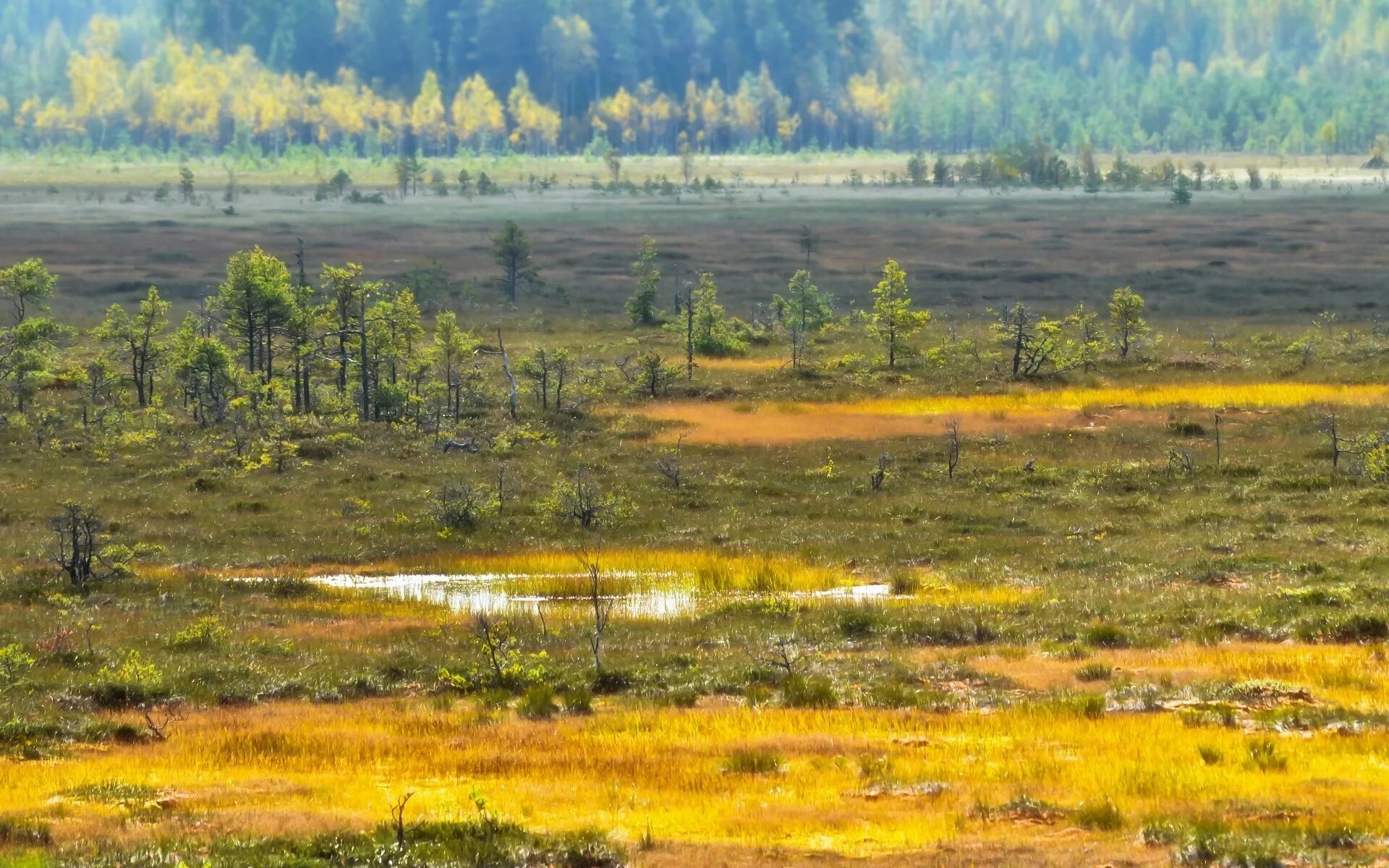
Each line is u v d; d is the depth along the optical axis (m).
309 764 25.81
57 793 22.95
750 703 31.02
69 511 54.16
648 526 59.06
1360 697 28.78
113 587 47.97
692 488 66.50
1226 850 18.02
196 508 62.88
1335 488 61.69
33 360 89.06
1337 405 81.31
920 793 22.28
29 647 38.31
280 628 42.06
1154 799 21.28
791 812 21.14
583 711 30.94
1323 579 44.25
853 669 34.12
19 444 77.06
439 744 27.14
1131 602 42.25
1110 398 86.12
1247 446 71.50
